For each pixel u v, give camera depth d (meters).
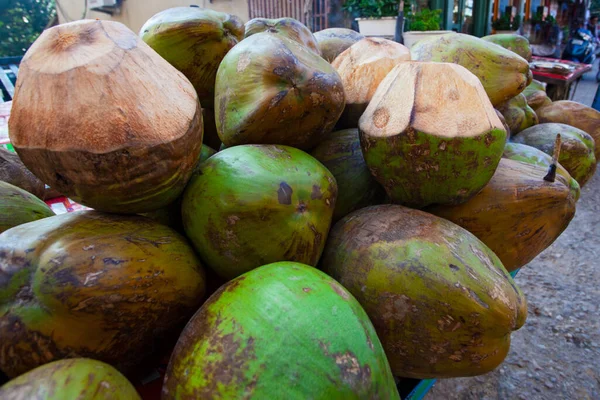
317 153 1.62
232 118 1.38
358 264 1.23
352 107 1.78
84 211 1.17
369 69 1.78
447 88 1.32
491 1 8.88
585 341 3.07
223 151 1.30
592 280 3.70
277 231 1.18
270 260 1.21
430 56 2.09
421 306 1.13
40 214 1.39
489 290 1.12
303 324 0.90
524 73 2.04
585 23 15.95
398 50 1.87
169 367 0.99
